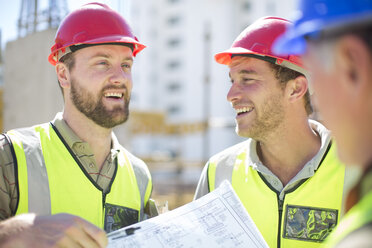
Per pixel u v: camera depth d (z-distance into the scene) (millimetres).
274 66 1760
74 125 1722
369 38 636
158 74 32188
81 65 1683
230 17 26391
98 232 1163
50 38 4031
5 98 4348
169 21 31797
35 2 4121
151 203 1742
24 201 1520
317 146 1795
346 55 664
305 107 1812
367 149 666
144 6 32750
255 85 1766
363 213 614
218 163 1952
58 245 1127
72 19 1737
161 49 31922
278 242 1666
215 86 25547
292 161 1786
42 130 1718
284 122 1765
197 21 29641
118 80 1679
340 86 684
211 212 1477
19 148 1575
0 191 1465
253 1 26203
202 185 1962
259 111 1764
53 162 1631
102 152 1753
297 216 1662
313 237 1629
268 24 1806
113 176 1736
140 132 10234
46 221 1166
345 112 681
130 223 1733
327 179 1658
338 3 677
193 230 1402
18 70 4242
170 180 9602
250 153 1838
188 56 30578
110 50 1696
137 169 1898
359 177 690
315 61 729
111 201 1696
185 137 26422
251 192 1788
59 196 1593
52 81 4055
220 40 26250
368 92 645
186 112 30438
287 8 25453
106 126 1696
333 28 677
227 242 1375
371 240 558
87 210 1627
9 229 1148
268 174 1753
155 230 1387
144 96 32125
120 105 1707
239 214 1470
